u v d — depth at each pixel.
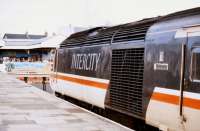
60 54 18.44
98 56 12.98
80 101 15.84
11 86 22.77
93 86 13.29
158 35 9.30
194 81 7.72
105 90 12.14
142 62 9.92
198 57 7.68
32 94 17.95
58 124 9.94
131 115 10.35
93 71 13.36
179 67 8.26
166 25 9.09
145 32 10.03
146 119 9.62
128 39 10.85
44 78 36.38
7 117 10.96
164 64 8.86
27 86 22.95
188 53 8.01
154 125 9.28
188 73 7.93
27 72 37.00
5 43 64.56
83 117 11.16
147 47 9.73
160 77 8.98
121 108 10.95
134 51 10.40
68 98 17.80
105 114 12.96
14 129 9.17
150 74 9.45
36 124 9.89
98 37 13.43
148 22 10.33
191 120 7.75
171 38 8.70
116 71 11.40
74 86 15.61
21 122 10.16
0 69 43.06
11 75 36.22
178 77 8.26
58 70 18.52
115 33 12.00
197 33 7.79
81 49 15.05
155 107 9.13
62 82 17.59
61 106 13.58
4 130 9.05
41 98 16.20
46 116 11.24
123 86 10.88
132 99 10.31
